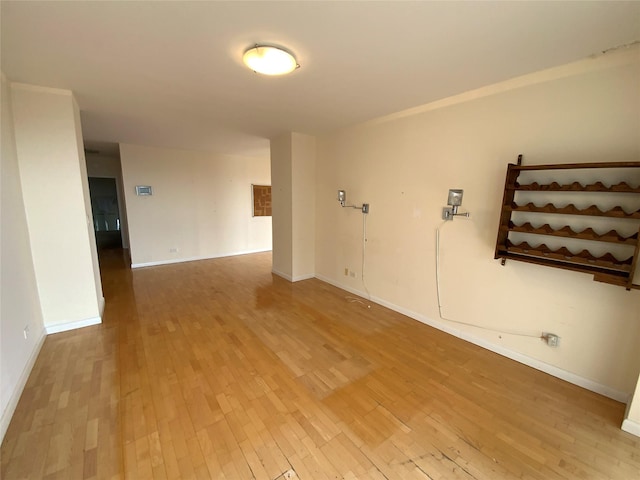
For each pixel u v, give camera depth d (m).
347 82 2.33
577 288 2.05
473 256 2.61
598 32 1.58
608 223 1.89
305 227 4.54
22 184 2.49
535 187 2.08
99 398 1.90
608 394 1.97
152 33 1.66
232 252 6.54
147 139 4.66
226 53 1.89
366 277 3.79
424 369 2.29
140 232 5.35
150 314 3.26
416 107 2.94
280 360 2.38
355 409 1.85
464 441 1.62
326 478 1.39
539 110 2.12
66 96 2.57
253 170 6.65
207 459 1.48
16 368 1.96
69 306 2.83
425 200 2.96
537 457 1.52
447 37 1.67
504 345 2.47
